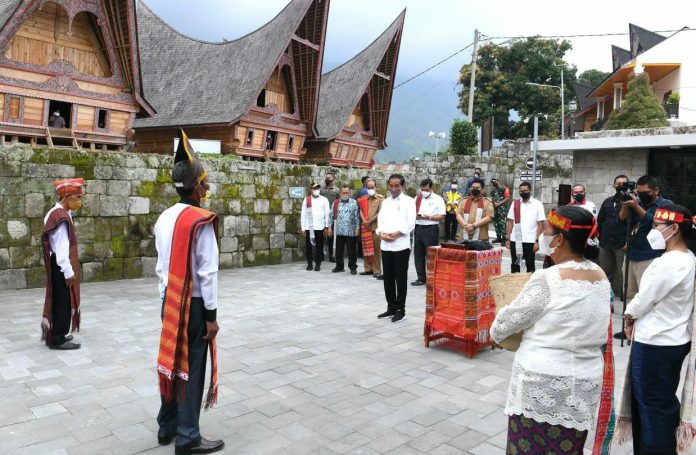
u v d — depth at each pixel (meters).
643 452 3.25
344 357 5.64
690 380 3.06
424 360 5.59
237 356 5.61
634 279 6.59
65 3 10.68
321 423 4.02
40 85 10.89
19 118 10.72
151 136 18.02
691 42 21.91
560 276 2.38
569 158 19.84
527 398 2.40
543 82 35.31
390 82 22.14
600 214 8.37
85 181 9.05
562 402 2.33
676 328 3.20
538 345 2.41
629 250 6.54
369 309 7.89
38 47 10.91
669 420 3.19
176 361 3.39
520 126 35.88
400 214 7.05
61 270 5.49
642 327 3.29
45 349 5.64
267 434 3.82
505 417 4.17
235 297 8.58
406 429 3.94
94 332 6.32
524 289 2.45
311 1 16.66
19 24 10.20
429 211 9.78
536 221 8.77
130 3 11.49
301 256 12.80
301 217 11.90
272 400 4.45
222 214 11.19
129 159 9.58
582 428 2.34
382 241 7.18
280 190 12.27
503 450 3.63
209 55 19.14
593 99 31.86
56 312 5.56
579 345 2.35
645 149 10.21
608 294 2.44
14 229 8.29
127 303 7.80
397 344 6.15
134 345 5.85
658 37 28.16
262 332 6.54
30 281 8.48
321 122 20.91
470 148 25.06
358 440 3.75
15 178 8.27
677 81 22.36
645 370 3.24
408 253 7.14
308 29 17.41
